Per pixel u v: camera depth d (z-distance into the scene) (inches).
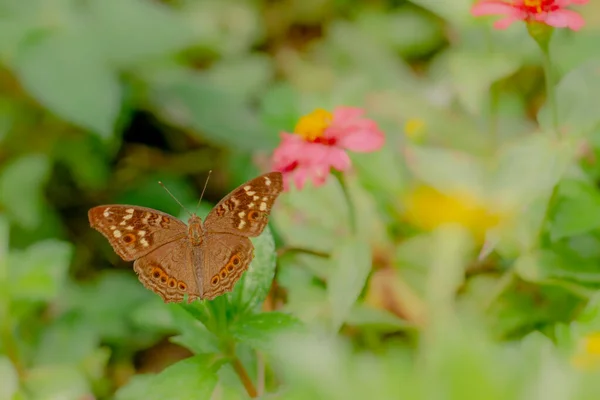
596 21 35.3
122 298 34.9
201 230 30.1
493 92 32.8
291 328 29.5
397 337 32.0
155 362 35.0
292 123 35.2
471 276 32.1
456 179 31.3
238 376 30.5
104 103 35.1
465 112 34.3
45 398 31.6
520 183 30.6
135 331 34.7
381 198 32.7
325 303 31.6
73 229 37.0
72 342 33.9
